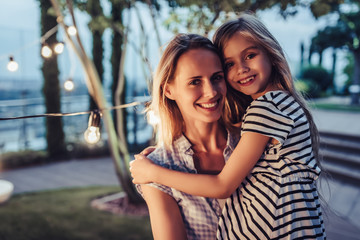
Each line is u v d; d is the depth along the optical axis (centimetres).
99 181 643
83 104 908
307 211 103
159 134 118
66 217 433
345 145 623
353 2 1072
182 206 103
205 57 97
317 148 133
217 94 100
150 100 141
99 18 400
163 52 104
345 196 475
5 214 445
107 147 880
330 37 1357
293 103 113
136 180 107
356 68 1365
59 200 506
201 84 98
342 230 369
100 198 514
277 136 104
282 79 124
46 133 820
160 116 112
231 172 101
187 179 100
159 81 104
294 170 106
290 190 103
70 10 317
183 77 98
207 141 114
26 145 844
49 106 817
